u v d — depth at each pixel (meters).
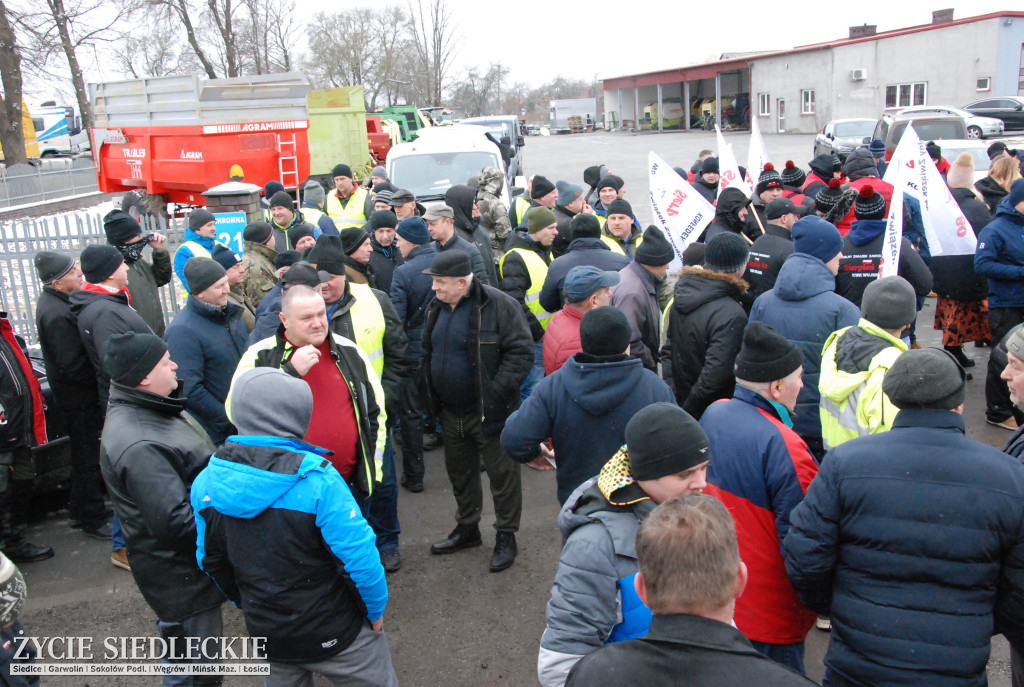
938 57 37.56
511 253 6.35
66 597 4.58
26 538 5.25
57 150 44.06
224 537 2.69
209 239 7.16
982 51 36.16
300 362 3.45
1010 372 3.03
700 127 54.62
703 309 4.13
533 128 75.19
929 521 2.34
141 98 13.14
